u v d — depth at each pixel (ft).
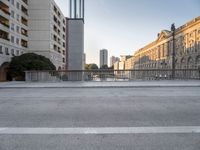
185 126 18.89
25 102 32.35
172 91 46.73
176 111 24.94
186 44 250.16
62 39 267.18
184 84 62.28
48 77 80.84
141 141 15.21
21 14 189.88
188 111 24.93
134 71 80.64
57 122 20.49
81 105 29.35
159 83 66.59
